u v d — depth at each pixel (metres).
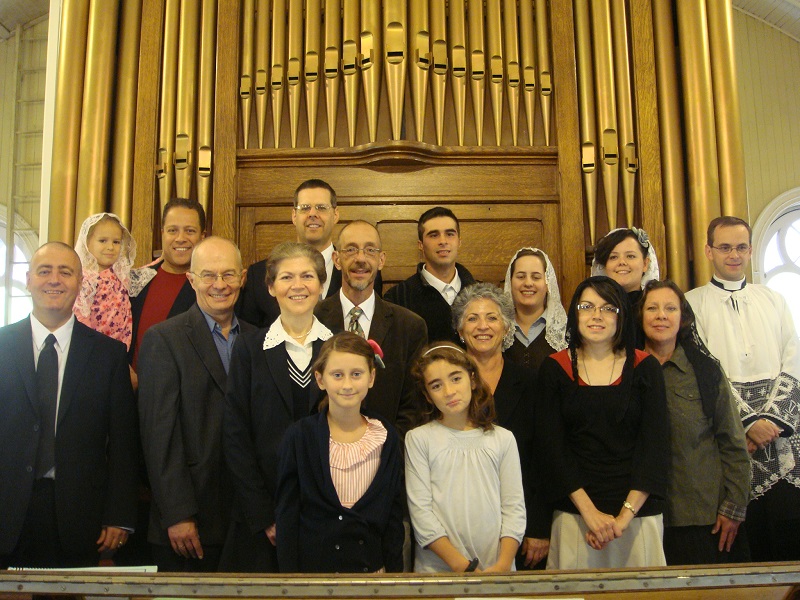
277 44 4.03
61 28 4.16
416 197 3.91
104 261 3.06
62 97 4.07
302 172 3.94
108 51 4.09
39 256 2.49
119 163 4.04
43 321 2.53
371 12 3.99
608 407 2.43
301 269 2.41
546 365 2.58
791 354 2.95
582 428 2.45
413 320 2.76
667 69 4.11
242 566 2.28
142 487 2.95
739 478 2.53
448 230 3.20
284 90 4.04
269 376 2.37
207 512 2.43
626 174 3.98
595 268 3.26
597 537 2.29
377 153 3.85
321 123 4.03
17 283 7.29
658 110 4.09
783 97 7.43
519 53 4.08
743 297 3.05
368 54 3.96
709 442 2.60
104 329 2.98
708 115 4.05
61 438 2.41
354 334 2.27
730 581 1.70
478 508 2.28
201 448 2.46
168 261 3.27
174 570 2.41
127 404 2.54
